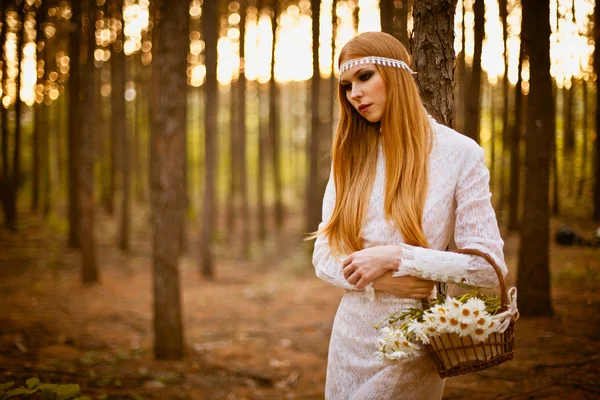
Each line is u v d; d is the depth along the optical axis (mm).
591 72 8984
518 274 5797
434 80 1989
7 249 12328
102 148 18250
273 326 6746
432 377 1448
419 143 1438
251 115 29172
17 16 12203
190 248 15133
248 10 15148
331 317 7184
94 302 8062
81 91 9500
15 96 12961
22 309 7238
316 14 11289
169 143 5113
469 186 1392
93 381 4203
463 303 1313
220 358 5211
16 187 13961
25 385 3896
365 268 1368
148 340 5836
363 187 1511
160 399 3932
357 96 1481
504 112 11508
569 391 3344
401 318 1371
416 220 1391
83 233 9555
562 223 12875
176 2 5066
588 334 4770
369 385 1423
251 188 30844
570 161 15578
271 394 4223
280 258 13750
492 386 3670
